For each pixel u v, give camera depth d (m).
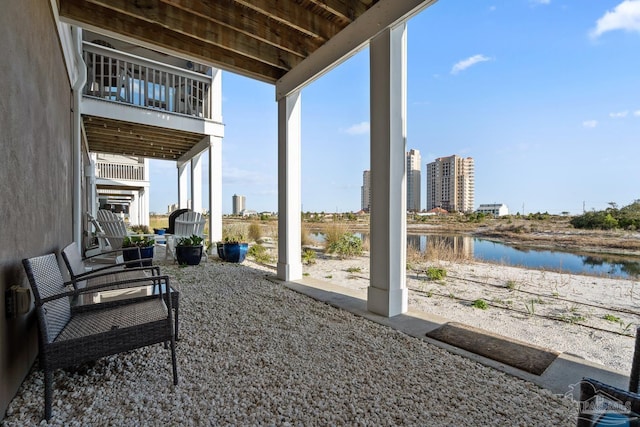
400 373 1.83
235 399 1.55
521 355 2.03
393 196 2.87
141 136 7.19
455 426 1.37
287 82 4.26
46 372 1.40
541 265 5.14
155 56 8.91
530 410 1.49
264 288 3.83
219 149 7.13
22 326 1.64
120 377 1.75
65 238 3.25
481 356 2.03
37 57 1.96
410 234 8.70
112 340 1.57
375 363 1.95
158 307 1.94
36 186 1.88
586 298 3.43
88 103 5.38
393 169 2.88
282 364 1.92
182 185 9.93
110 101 5.62
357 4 3.18
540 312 2.98
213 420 1.39
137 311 1.88
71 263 2.36
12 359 1.47
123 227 5.41
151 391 1.61
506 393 1.63
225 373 1.81
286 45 3.69
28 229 1.70
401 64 2.94
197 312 2.89
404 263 2.94
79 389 1.61
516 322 2.72
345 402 1.54
